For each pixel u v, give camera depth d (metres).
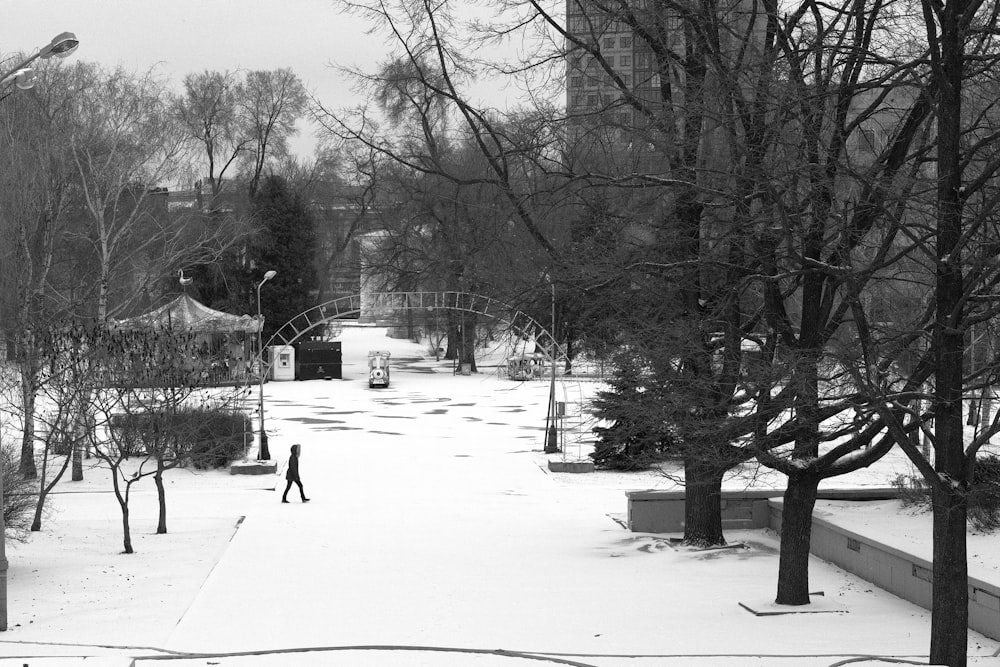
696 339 19.25
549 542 26.03
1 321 34.62
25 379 33.97
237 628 16.56
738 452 17.86
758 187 15.91
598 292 20.22
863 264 17.73
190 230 67.56
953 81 13.27
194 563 22.78
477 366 99.25
